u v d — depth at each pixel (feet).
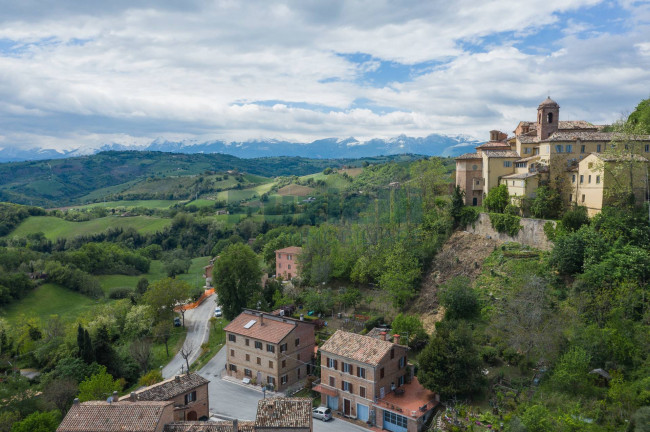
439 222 316.60
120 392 224.74
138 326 316.40
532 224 262.47
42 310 407.44
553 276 230.07
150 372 241.96
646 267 202.59
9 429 185.26
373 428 185.68
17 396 211.20
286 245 449.06
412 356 223.71
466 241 297.33
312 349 243.60
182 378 190.80
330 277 338.54
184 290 351.05
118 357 260.83
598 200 246.27
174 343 307.58
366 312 285.43
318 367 236.02
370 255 320.70
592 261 215.10
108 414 153.99
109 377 217.15
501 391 182.70
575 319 197.77
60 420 195.21
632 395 151.74
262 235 580.30
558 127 308.60
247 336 234.58
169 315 350.84
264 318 245.65
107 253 552.00
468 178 326.85
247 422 165.07
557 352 184.85
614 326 185.16
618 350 174.60
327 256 345.31
